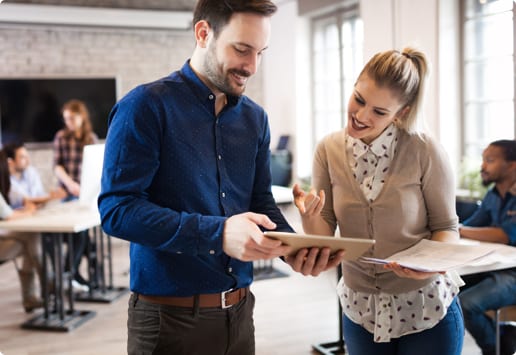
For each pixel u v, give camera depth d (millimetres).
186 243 1289
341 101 6559
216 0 1334
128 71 7734
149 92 1391
